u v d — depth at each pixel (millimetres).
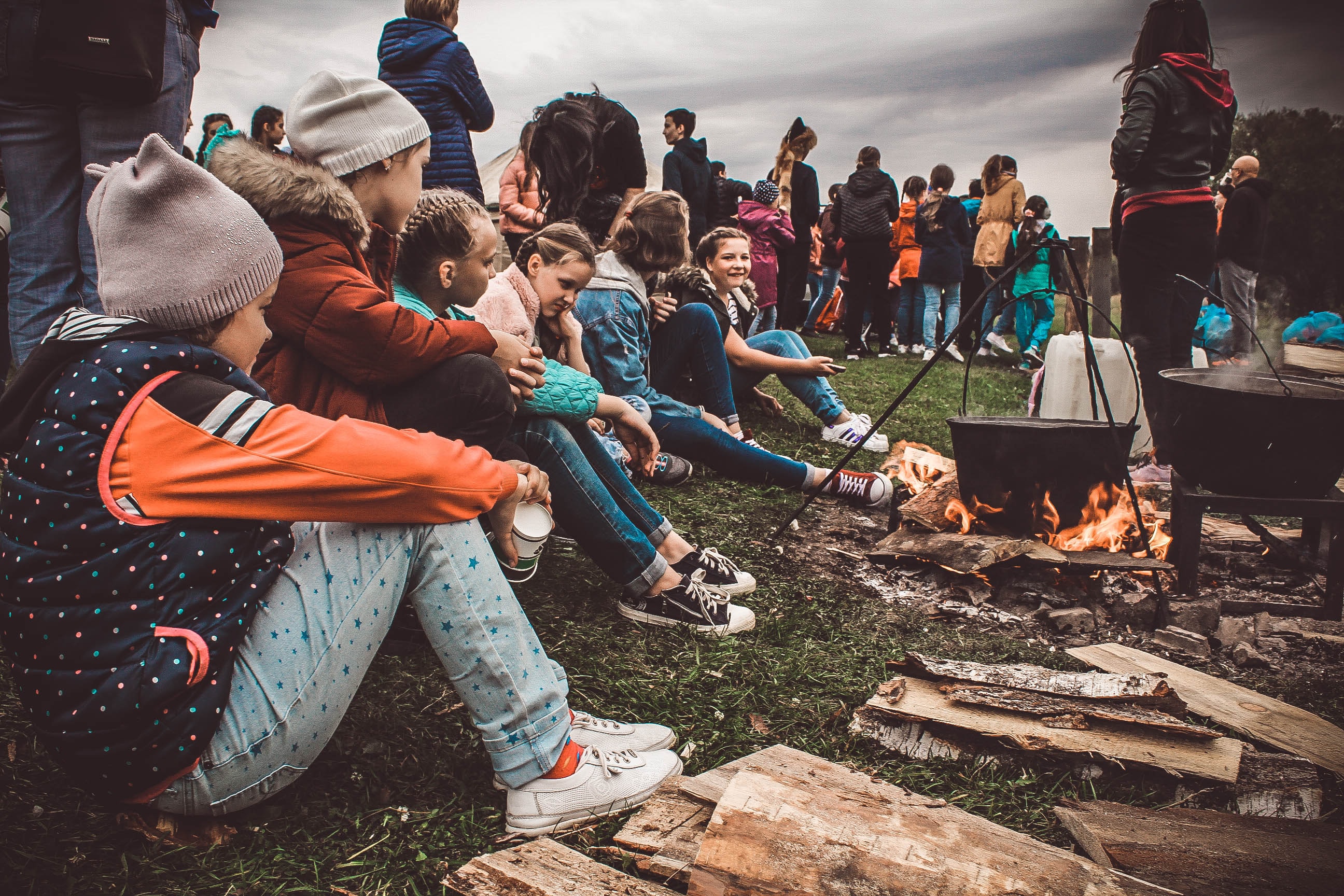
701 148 7227
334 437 1386
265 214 1797
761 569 3150
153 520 1303
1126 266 4621
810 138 9594
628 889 1461
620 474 2732
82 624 1284
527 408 2398
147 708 1304
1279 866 1599
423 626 1609
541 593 2713
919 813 1547
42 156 2547
